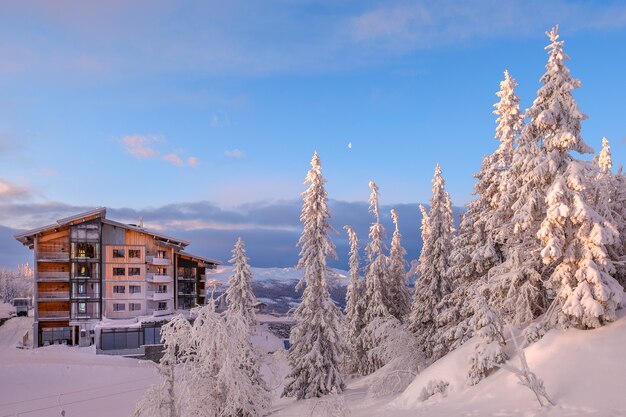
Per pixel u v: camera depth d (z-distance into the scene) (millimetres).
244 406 16406
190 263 81312
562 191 18875
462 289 30078
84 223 72062
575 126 20203
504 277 22656
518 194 23266
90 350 64750
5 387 43062
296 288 35531
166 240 77000
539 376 17156
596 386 15297
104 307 71875
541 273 22266
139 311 73375
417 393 21703
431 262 36594
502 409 16391
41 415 35438
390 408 21875
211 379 16375
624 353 16188
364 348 43438
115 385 45406
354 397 31938
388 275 46219
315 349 34094
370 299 44969
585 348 17266
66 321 71375
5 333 80500
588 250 18625
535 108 20875
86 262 71875
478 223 28016
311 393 33375
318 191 35719
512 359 19531
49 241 71750
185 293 80438
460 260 29766
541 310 22859
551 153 20125
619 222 22281
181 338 16594
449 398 20016
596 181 20797
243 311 34156
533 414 15117
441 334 31578
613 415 13609
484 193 29766
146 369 53125
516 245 23250
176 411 16094
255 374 18766
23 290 159125
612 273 19766
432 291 36062
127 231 74250
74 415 35281
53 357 57031
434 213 37000
